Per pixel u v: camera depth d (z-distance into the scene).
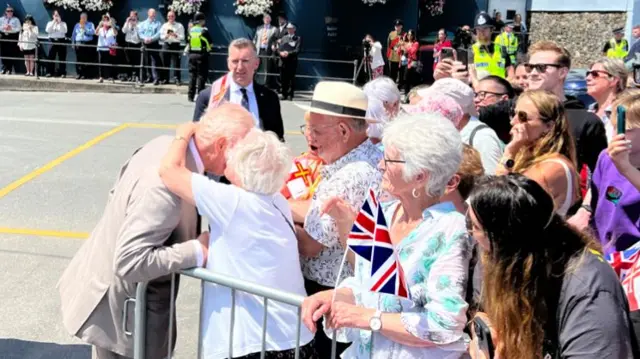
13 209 7.67
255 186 2.73
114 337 3.02
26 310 5.13
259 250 2.74
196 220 3.08
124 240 2.75
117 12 19.44
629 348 2.01
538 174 3.40
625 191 3.53
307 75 19.45
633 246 3.42
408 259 2.42
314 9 19.23
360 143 3.25
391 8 20.02
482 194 2.11
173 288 2.93
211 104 5.71
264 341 2.68
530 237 2.06
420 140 2.38
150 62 18.97
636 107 3.55
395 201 2.69
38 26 19.47
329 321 2.52
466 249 2.37
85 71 19.31
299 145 11.69
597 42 22.67
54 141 11.30
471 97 4.27
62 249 6.48
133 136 12.02
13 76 18.92
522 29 21.03
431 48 19.52
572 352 2.00
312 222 3.00
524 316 2.06
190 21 19.03
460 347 2.38
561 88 4.81
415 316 2.35
